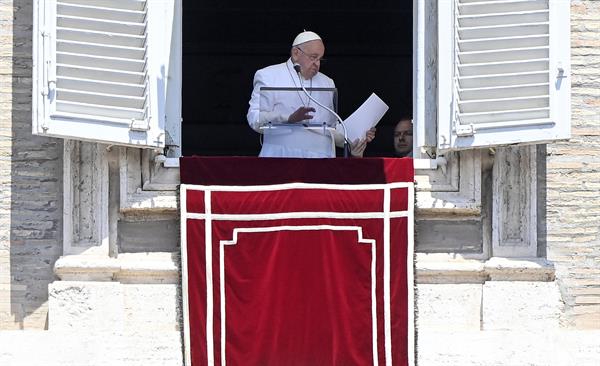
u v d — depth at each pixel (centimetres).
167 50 3703
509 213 3719
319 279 3647
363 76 5188
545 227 3750
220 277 3644
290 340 3634
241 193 3662
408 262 3659
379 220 3666
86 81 3612
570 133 3669
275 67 4003
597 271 3772
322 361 3631
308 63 3991
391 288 3650
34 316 3709
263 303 3638
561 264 3769
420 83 3772
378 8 5175
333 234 3659
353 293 3647
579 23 3838
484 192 3722
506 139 3644
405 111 5175
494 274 3694
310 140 3838
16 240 3722
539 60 3653
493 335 3675
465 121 3669
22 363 3625
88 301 3650
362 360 3634
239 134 5153
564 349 3675
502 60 3666
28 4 3791
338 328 3641
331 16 5197
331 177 3675
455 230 3722
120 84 3631
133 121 3628
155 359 3631
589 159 3794
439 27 3700
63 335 3634
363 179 3675
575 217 3778
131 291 3672
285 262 3650
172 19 3722
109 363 3628
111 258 3675
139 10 3669
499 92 3656
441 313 3697
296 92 3834
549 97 3644
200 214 3653
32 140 3747
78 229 3684
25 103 3759
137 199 3672
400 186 3675
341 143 3928
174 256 3678
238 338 3631
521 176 3725
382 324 3644
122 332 3650
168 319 3666
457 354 3659
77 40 3625
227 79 5184
